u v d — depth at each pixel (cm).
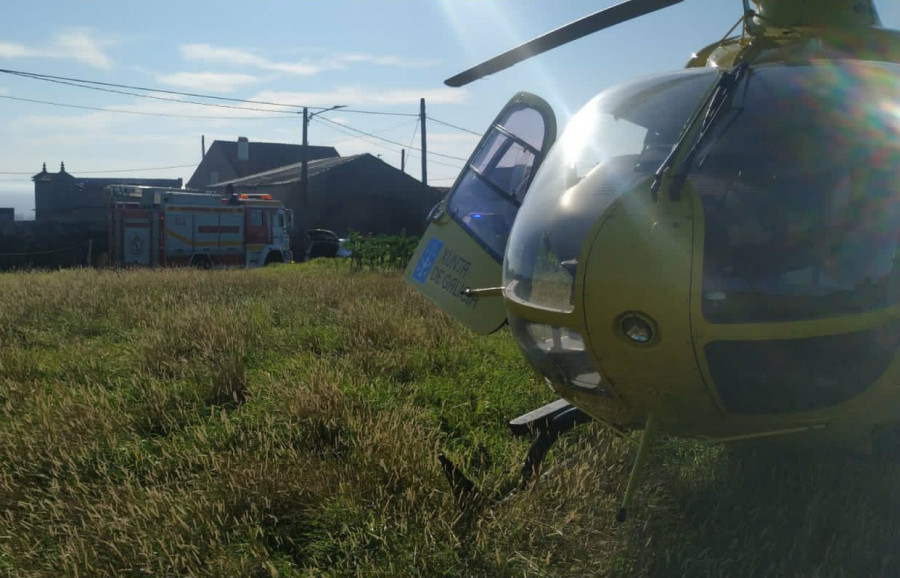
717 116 326
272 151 6944
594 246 307
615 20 437
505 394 563
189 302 952
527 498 376
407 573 326
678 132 346
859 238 300
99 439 462
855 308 295
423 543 344
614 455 433
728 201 306
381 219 5144
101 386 543
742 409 313
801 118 326
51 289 1083
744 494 397
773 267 295
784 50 389
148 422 507
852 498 388
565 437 477
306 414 493
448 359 670
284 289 1178
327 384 528
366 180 5038
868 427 334
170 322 798
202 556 336
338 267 2125
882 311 296
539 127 463
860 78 341
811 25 398
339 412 493
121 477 421
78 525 365
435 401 565
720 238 298
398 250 1988
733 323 291
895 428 376
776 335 290
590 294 305
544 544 350
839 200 306
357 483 395
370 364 645
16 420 491
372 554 343
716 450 452
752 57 390
